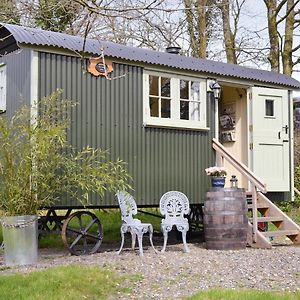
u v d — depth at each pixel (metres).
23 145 5.57
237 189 6.68
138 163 6.82
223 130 8.73
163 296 4.18
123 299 4.12
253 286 4.47
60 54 6.23
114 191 6.50
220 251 6.41
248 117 8.10
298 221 9.70
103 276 4.65
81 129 6.35
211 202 6.64
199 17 12.95
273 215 7.31
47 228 6.96
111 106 6.62
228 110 8.66
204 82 7.59
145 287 4.45
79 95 6.36
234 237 6.54
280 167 8.29
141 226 6.02
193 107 7.45
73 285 4.33
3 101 6.84
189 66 7.38
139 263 5.36
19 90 6.33
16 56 6.45
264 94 8.20
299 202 10.90
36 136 5.58
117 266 5.17
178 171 7.22
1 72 6.96
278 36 13.45
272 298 3.85
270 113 8.27
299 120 14.47
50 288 4.18
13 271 4.99
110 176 6.15
